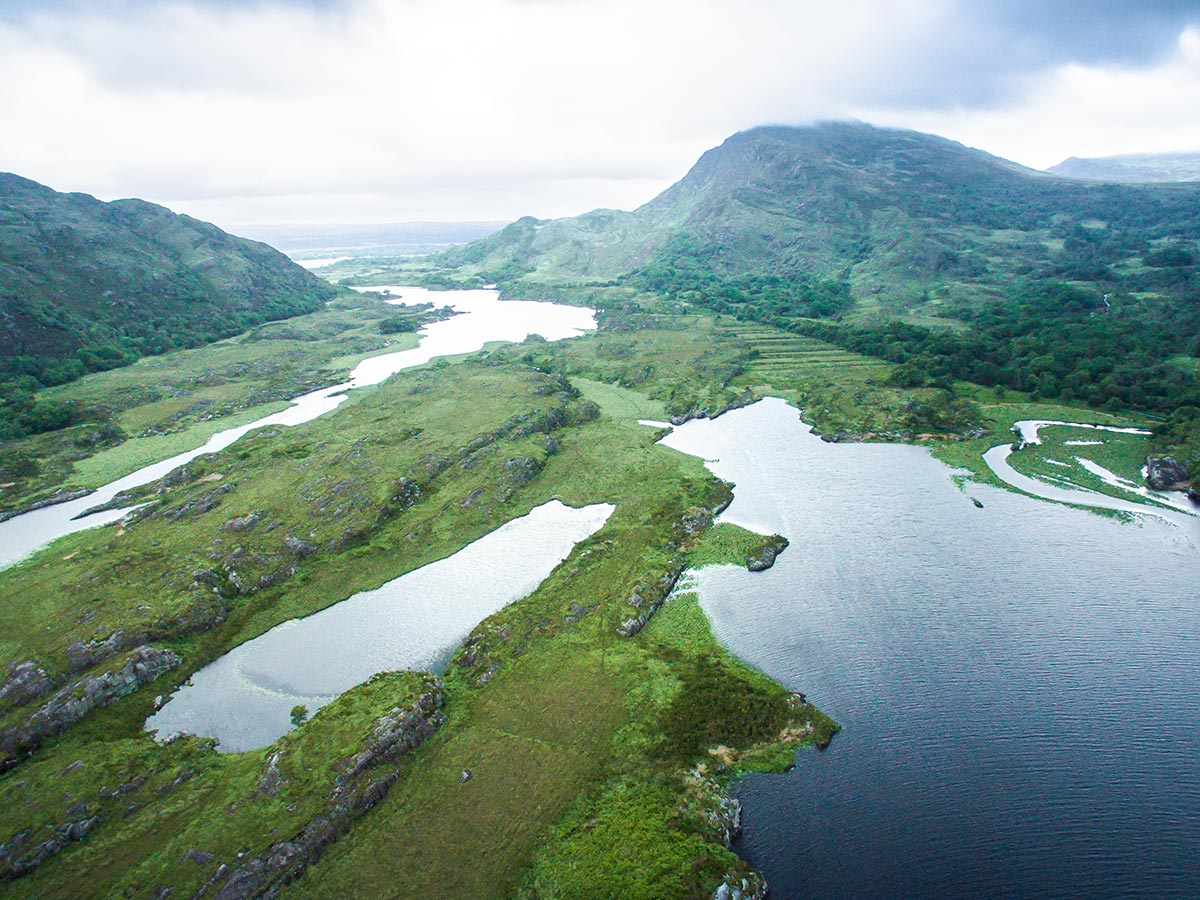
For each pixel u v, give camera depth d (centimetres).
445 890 4628
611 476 11556
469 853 4891
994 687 6544
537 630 7425
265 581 8488
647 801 5278
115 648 7056
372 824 5141
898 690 6531
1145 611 7619
